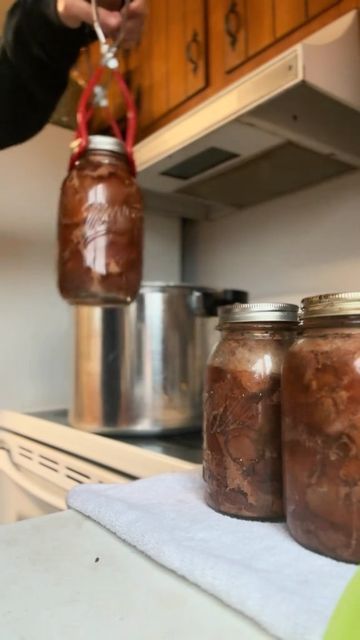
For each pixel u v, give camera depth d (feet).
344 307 1.32
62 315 4.02
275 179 3.43
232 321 1.71
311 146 2.84
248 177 3.40
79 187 1.65
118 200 1.65
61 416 3.51
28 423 3.27
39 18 2.00
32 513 3.13
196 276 4.46
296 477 1.38
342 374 1.29
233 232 4.14
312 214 3.52
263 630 1.03
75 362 3.04
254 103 2.46
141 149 3.22
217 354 1.72
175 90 3.31
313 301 1.40
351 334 1.32
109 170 1.67
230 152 2.99
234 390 1.62
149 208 4.03
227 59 2.94
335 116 2.85
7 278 3.79
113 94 3.79
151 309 2.91
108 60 1.70
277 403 1.59
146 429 2.87
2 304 3.76
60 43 2.10
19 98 2.44
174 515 1.61
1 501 3.50
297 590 1.14
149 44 3.53
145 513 1.58
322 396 1.31
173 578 1.26
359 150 2.98
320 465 1.31
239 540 1.44
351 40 2.46
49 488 3.00
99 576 1.26
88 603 1.13
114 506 1.62
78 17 1.88
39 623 1.04
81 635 1.00
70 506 1.73
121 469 2.51
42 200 3.98
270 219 3.83
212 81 3.04
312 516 1.33
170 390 2.92
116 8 1.84
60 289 1.68
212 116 2.69
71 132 4.13
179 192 3.72
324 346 1.34
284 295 3.68
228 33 2.94
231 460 1.61
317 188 3.50
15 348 3.80
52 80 2.35
